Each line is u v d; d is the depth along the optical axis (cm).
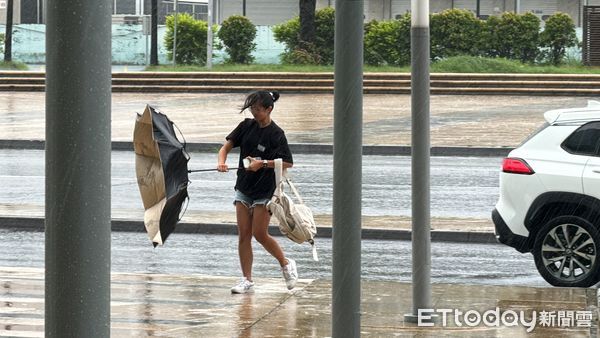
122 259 1906
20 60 7375
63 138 510
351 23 768
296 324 1278
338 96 775
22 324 1295
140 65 7256
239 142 1462
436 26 6347
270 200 1436
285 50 6681
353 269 788
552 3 7706
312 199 2608
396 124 4244
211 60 6269
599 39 6106
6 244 2070
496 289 1512
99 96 514
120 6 9112
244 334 1224
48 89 515
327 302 1422
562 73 5575
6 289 1520
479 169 3228
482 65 5697
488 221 2242
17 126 4262
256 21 8344
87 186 512
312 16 6494
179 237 2159
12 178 3028
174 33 6588
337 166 782
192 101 5159
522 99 5131
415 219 1282
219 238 2155
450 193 2730
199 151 3709
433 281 1716
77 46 509
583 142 1616
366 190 2788
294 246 2044
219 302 1424
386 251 2002
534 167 1622
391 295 1468
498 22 6312
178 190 1262
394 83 5472
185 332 1238
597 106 1650
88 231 514
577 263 1602
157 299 1448
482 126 4131
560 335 1216
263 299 1445
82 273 514
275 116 4556
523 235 1628
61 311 516
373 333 1229
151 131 1242
